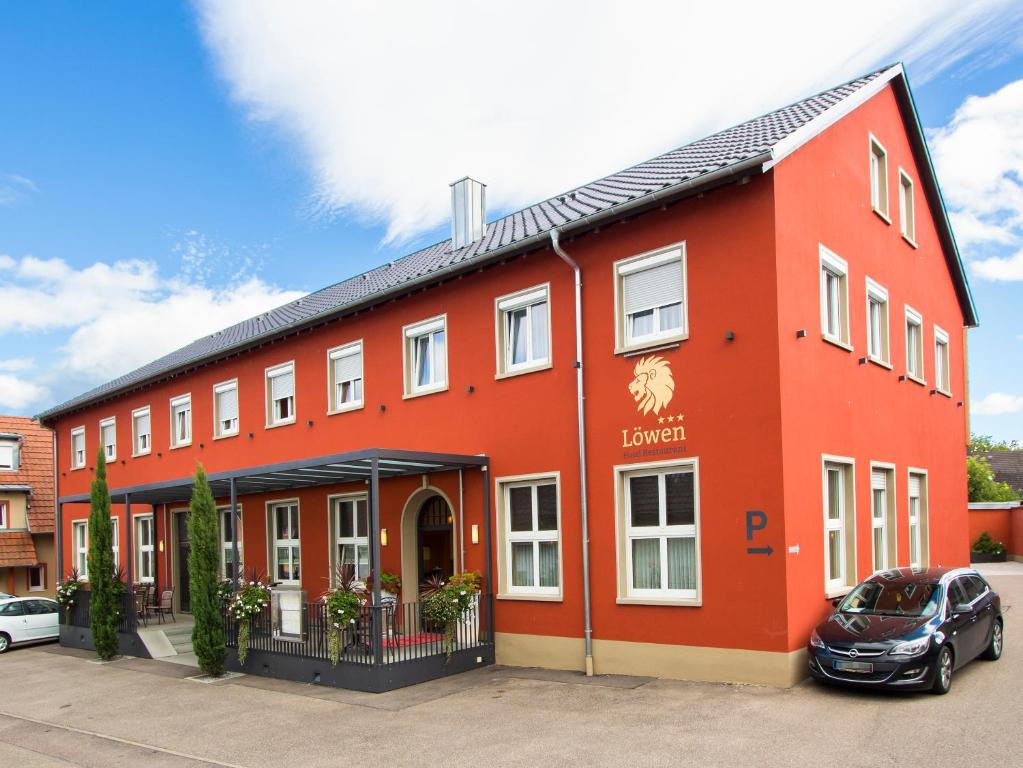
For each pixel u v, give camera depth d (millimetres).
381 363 16797
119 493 18406
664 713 9750
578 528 12938
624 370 12531
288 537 19375
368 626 12578
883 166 15492
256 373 20281
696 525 11531
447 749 9047
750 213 11336
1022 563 32781
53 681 15617
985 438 71625
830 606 11508
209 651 14258
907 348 16312
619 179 15859
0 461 30828
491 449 14383
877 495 14102
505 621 13805
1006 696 9586
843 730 8547
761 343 11086
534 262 13930
